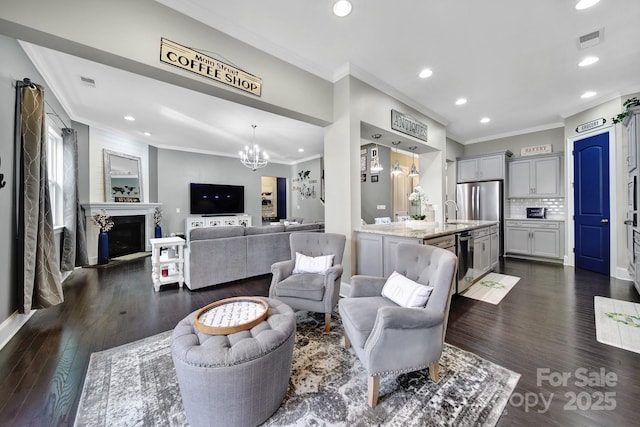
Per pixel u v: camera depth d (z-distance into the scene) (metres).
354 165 3.12
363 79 3.17
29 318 2.56
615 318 2.51
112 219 5.28
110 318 2.59
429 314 1.51
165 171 6.47
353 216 3.16
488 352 1.98
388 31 2.40
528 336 2.21
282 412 1.42
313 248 2.86
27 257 2.35
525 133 5.46
